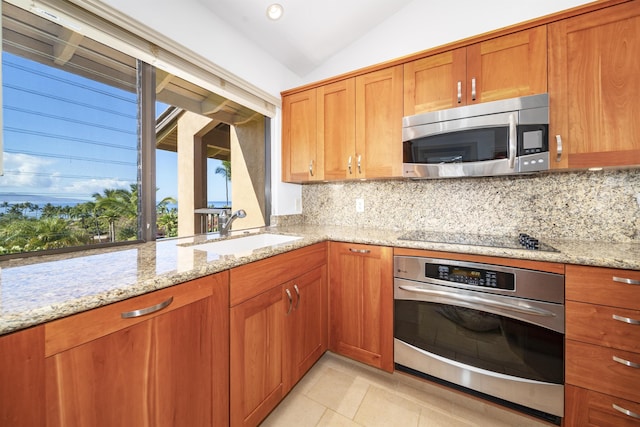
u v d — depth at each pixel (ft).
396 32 6.56
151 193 4.62
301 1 5.42
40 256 3.43
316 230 6.54
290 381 4.50
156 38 4.18
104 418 2.23
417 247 4.72
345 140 6.25
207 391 3.09
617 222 4.61
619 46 3.89
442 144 5.03
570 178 4.96
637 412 3.28
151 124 4.59
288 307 4.43
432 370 4.64
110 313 2.25
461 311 4.41
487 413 4.36
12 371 1.77
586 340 3.55
